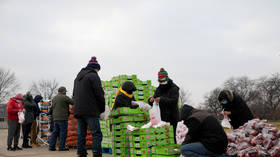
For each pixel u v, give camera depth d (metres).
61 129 8.31
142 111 5.87
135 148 5.42
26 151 8.13
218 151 4.32
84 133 5.57
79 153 5.51
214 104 77.12
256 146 4.62
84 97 5.26
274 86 70.88
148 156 5.09
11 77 57.16
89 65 5.59
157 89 6.42
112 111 5.85
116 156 5.89
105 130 7.73
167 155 4.76
